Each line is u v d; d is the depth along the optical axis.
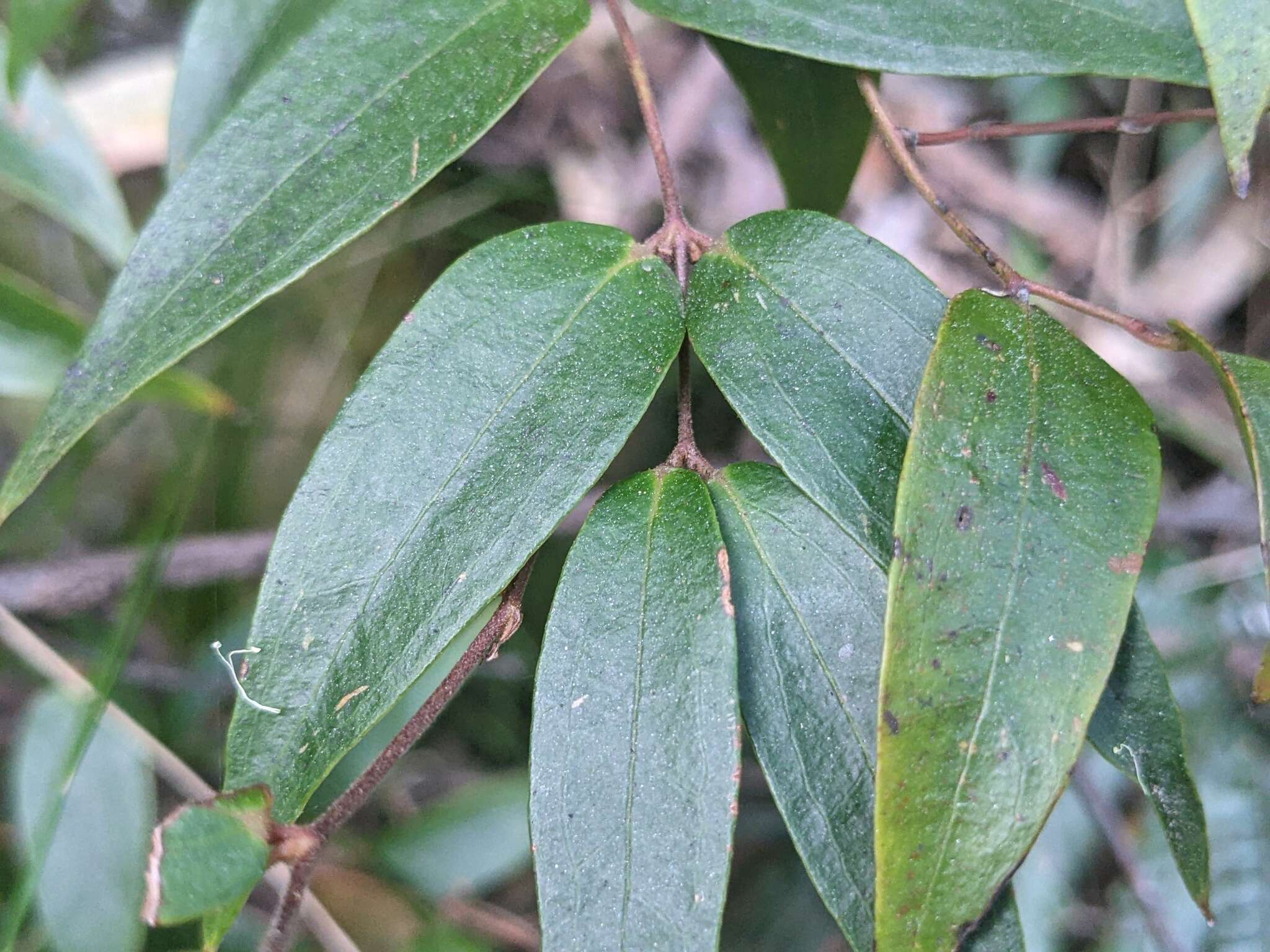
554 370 0.20
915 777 0.18
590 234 0.21
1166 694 0.20
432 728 0.41
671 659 0.19
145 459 0.45
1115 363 0.40
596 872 0.19
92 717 0.27
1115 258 0.41
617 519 0.20
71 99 0.38
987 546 0.18
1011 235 0.42
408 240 0.41
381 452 0.20
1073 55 0.21
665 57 0.44
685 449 0.21
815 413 0.20
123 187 0.43
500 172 0.42
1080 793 0.33
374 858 0.32
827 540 0.20
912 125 0.43
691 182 0.43
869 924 0.19
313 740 0.19
